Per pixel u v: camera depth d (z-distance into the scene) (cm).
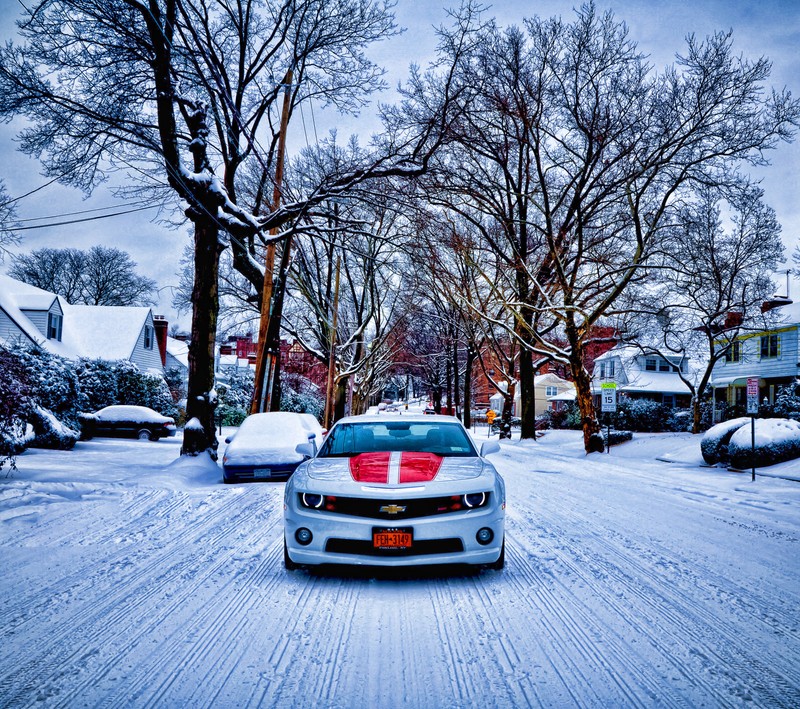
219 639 370
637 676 319
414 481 489
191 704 289
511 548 608
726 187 1941
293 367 5084
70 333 3481
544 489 1102
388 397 13088
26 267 5366
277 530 709
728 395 3566
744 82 1800
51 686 307
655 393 4350
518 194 2273
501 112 2009
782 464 1424
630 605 433
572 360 2188
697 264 2209
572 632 381
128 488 1018
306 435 1333
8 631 384
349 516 472
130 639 370
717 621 402
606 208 2239
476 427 5900
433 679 316
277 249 2536
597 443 2145
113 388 2716
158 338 4372
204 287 1441
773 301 3080
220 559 568
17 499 862
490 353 3644
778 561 568
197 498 949
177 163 1398
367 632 380
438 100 1864
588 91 1966
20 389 1066
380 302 3741
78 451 1869
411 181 1581
